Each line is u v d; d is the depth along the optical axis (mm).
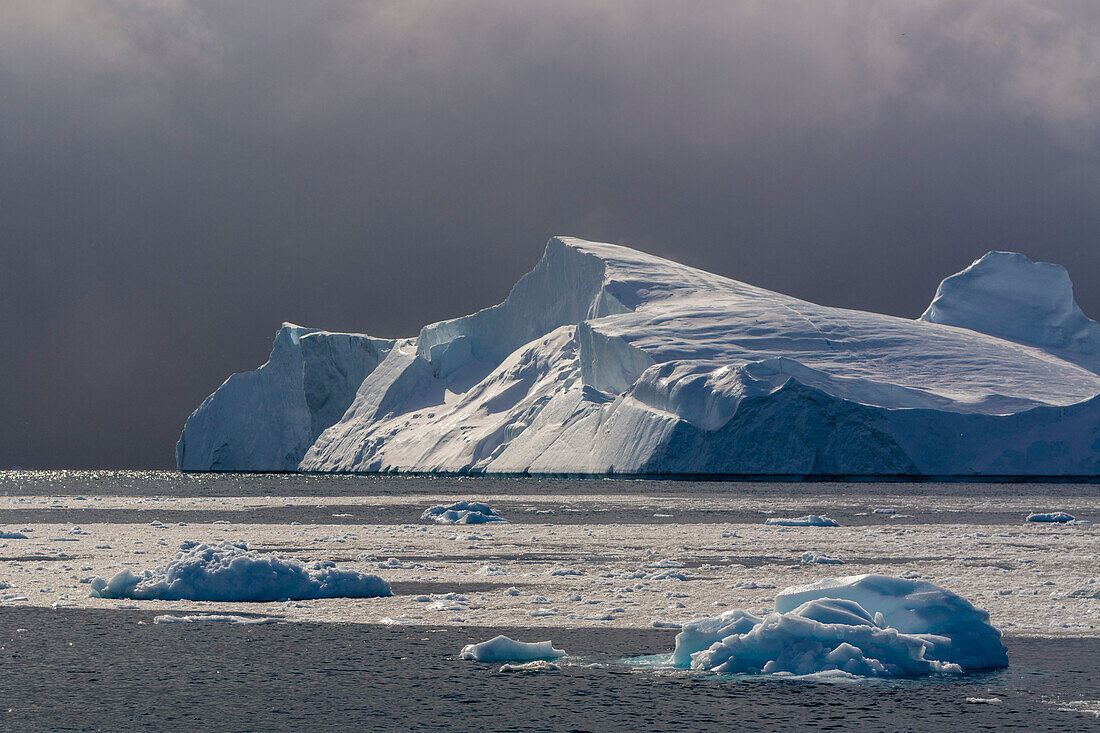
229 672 58625
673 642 67500
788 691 54750
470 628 72062
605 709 51375
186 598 84250
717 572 104625
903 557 120000
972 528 169000
